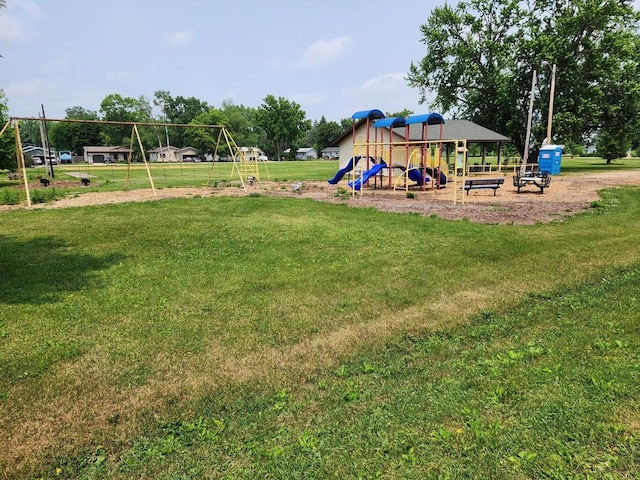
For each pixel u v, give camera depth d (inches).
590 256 272.7
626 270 240.8
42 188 800.3
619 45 1179.9
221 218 432.5
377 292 216.8
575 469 89.4
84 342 165.0
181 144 4180.6
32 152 3097.9
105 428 115.3
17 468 100.5
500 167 1212.5
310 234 355.6
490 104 1380.4
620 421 103.5
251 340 165.9
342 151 1234.0
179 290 223.9
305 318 185.9
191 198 584.7
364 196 649.6
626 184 707.4
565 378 125.6
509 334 165.8
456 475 91.3
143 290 224.2
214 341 165.3
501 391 121.1
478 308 194.5
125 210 486.0
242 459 101.8
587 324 165.9
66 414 121.2
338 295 213.8
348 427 111.7
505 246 304.0
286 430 112.4
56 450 106.8
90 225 397.1
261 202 547.8
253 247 315.6
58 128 3516.2
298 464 98.6
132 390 133.0
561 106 1232.2
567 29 1210.6
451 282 229.8
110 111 3395.7
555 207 493.0
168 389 133.3
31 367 146.6
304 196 637.3
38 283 235.5
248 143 4114.2
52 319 186.7
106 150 3157.0
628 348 142.1
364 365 145.7
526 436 101.2
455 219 424.5
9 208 512.4
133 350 158.4
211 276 247.1
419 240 330.3
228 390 132.8
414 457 97.7
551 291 213.0
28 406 124.6
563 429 102.3
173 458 103.1
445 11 1341.0
